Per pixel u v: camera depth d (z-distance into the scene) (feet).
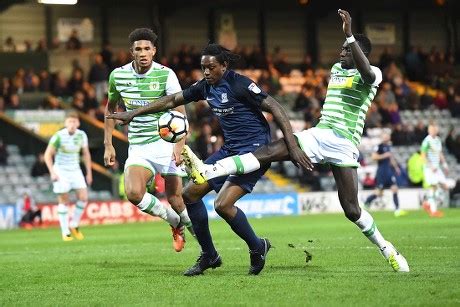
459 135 164.76
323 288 38.60
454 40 207.31
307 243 67.62
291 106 166.71
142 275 46.93
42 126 142.82
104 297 38.27
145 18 180.65
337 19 198.59
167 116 45.01
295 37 195.52
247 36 191.11
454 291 36.47
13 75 156.35
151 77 49.96
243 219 43.86
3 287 43.42
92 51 172.55
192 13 185.88
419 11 204.64
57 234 99.91
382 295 35.94
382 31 201.77
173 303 35.63
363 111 44.01
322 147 43.45
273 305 34.24
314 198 141.59
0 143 135.74
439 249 57.52
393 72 177.99
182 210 51.96
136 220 130.21
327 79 176.04
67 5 172.86
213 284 41.27
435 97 177.99
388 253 44.24
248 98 43.29
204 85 44.52
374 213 129.18
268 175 149.79
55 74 151.33
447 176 147.74
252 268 44.65
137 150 50.60
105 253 64.90
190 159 42.34
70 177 86.84
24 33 169.37
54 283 44.68
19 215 121.19
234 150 44.04
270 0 189.16
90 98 146.41
